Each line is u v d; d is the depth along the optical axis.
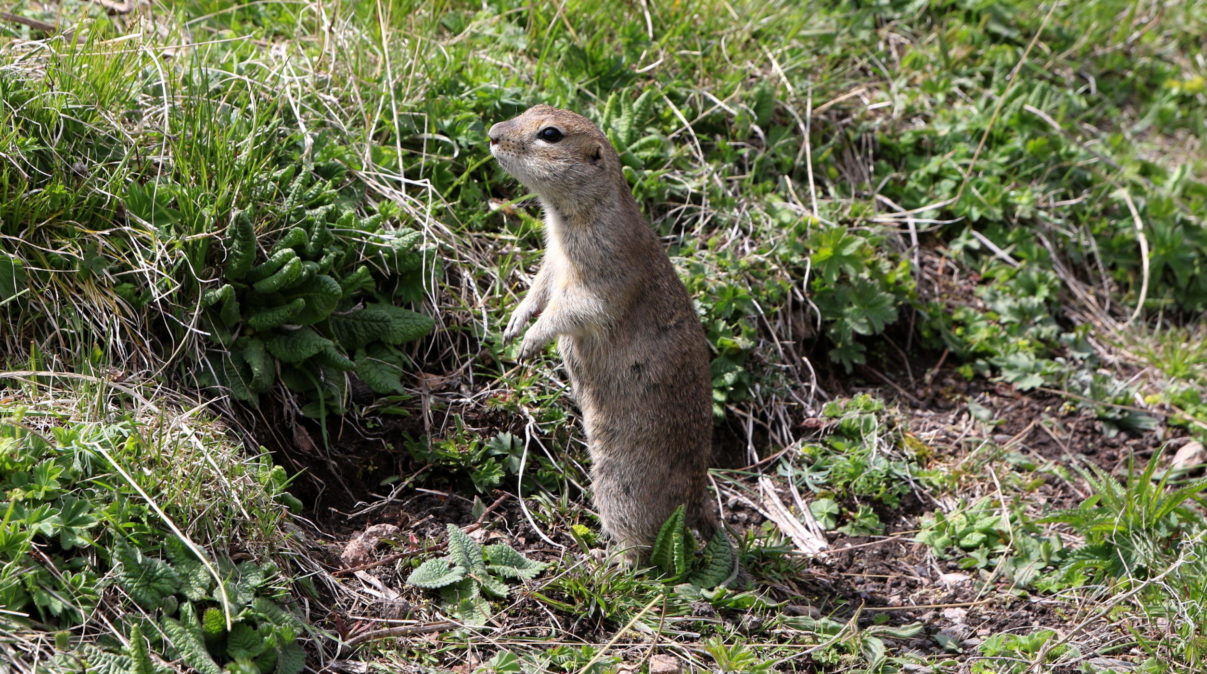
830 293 12.68
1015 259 14.09
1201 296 14.67
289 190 10.46
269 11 12.95
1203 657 8.91
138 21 11.05
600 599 8.93
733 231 12.55
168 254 9.55
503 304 11.36
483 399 10.74
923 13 16.06
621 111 12.78
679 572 9.33
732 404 11.77
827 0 15.59
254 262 9.89
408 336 10.40
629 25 13.55
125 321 9.31
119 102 10.17
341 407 10.14
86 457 8.11
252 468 8.82
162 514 7.76
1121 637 9.40
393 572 9.09
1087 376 13.07
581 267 9.59
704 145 13.30
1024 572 10.32
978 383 13.00
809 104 13.84
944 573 10.45
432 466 10.27
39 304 9.16
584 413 10.04
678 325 9.74
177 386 9.47
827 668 8.87
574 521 10.16
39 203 9.22
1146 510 10.16
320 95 11.53
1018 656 9.14
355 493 9.99
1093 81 16.48
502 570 9.09
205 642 7.60
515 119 9.66
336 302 9.88
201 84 10.52
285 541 8.65
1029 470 11.83
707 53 13.81
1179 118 16.78
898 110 14.69
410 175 11.73
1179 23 17.95
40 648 7.15
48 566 7.55
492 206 11.95
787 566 10.14
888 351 13.09
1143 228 14.54
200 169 9.91
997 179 14.23
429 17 12.76
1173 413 12.79
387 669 8.09
